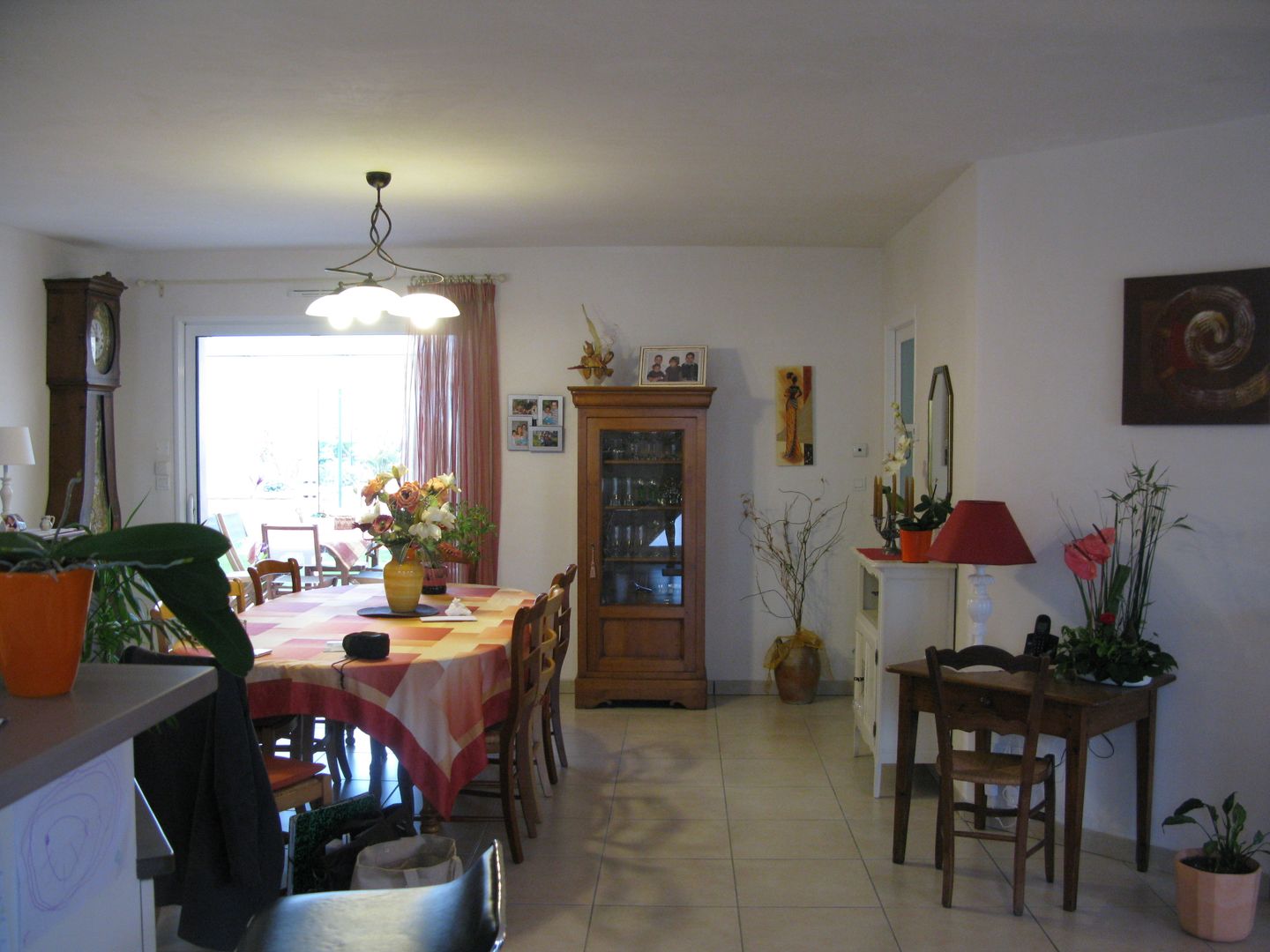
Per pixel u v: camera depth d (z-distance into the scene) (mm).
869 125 3266
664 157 3660
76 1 2334
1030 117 3184
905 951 2678
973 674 3188
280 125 3301
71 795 1241
